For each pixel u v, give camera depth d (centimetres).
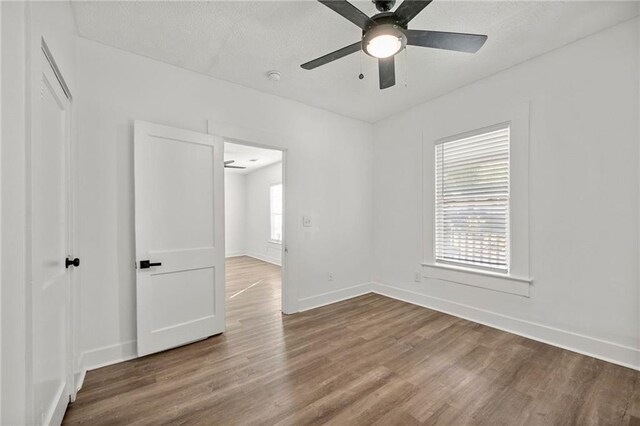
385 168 409
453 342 258
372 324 303
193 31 215
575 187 237
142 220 232
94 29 210
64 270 170
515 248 273
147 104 247
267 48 238
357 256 411
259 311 347
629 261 214
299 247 348
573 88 237
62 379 162
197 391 189
